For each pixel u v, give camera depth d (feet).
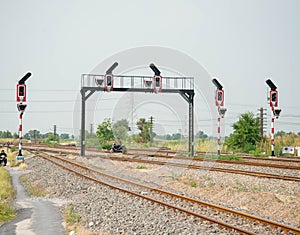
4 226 43.78
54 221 46.14
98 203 53.31
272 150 126.00
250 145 160.45
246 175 73.31
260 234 37.11
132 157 119.24
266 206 52.80
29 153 168.66
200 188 66.03
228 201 57.21
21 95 124.57
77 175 81.10
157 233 37.37
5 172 93.97
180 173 80.28
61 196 63.82
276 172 79.66
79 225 43.62
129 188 63.93
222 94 116.47
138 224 40.81
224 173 76.89
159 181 73.10
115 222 42.42
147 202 51.65
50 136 333.42
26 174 96.53
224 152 152.35
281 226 38.34
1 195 60.95
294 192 58.59
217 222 39.63
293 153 145.48
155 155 120.06
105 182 69.67
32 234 40.50
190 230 37.70
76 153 136.56
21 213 50.80
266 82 124.26
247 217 42.47
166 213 45.37
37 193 66.49
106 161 104.68
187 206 50.57
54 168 96.99
